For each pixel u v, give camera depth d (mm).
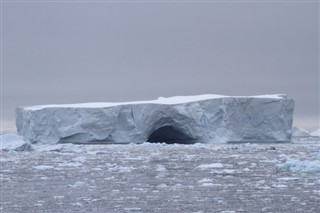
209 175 52219
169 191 41469
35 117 106000
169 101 110750
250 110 111875
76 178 50188
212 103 109625
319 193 39469
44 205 35531
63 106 106812
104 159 73062
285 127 113875
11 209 34188
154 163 66750
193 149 94250
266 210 33188
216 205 35125
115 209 33906
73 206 35031
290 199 37000
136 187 43875
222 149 94188
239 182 46562
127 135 107375
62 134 104875
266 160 70875
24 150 90500
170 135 119250
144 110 106688
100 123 104875
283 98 113250
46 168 59531
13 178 50688
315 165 54562
